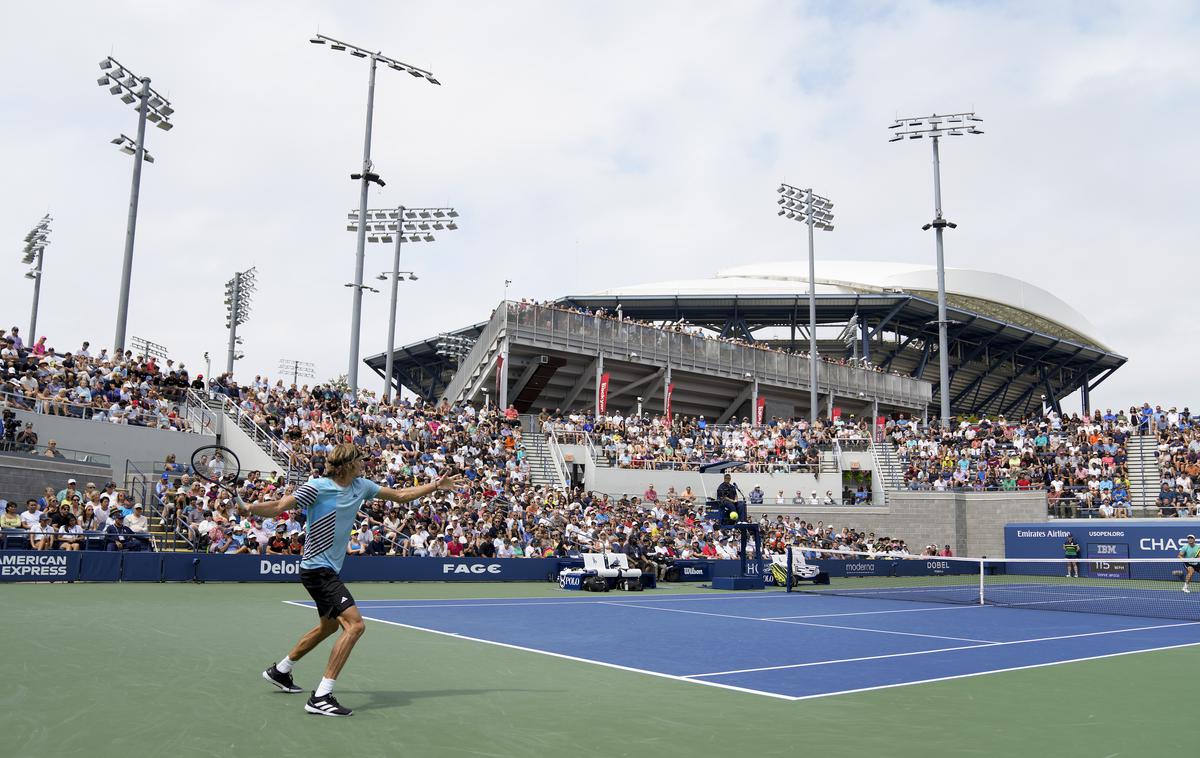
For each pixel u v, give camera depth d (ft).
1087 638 44.27
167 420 95.04
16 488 75.36
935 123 151.33
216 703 22.71
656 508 122.01
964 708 24.59
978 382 249.96
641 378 163.12
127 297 105.29
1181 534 110.52
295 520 78.02
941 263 151.12
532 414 156.04
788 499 140.87
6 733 19.25
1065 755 19.25
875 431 170.09
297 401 114.11
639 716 22.62
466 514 93.35
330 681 21.71
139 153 108.27
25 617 41.45
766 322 223.10
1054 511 123.75
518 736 20.07
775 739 20.29
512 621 48.19
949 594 81.15
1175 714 24.32
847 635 43.55
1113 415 141.28
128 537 69.00
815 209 162.30
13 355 88.94
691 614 54.75
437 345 213.25
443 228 150.20
